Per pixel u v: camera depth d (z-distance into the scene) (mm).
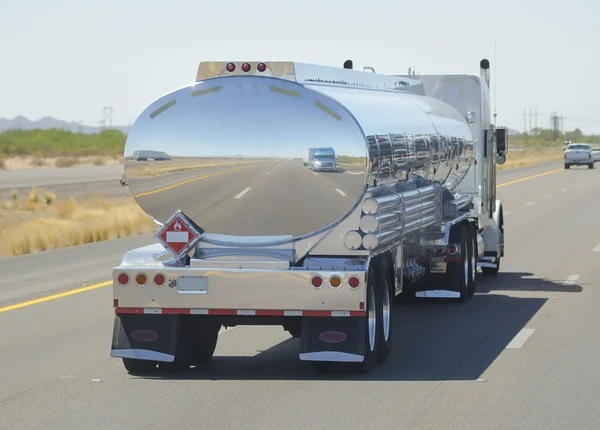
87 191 62375
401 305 19719
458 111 22000
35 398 11750
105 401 11547
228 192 13266
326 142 13016
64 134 176875
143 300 12977
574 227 37188
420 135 15883
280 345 15469
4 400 11656
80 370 13531
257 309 12766
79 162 127312
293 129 13094
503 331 16406
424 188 16703
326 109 13016
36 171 95875
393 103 15477
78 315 18531
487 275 24203
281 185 13141
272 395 11820
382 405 11188
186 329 13555
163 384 12555
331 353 12727
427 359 14078
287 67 13141
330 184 13008
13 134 173000
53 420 10633
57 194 59406
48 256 29297
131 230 37438
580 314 18062
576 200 52906
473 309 19000
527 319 17641
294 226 13141
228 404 11344
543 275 24078
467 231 20359
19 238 32219
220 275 12805
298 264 13125
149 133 13516
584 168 104625
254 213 13211
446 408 11000
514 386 12117
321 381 12656
